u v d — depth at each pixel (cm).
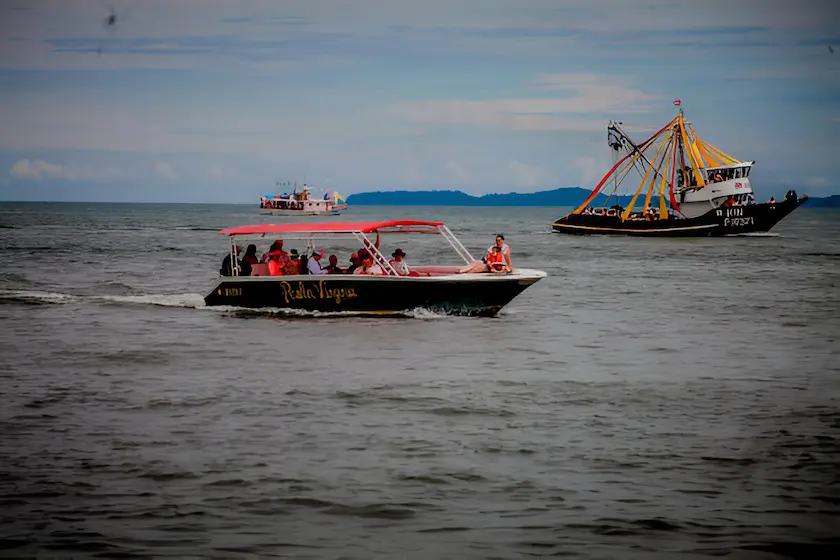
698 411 3791
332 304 6506
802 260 14288
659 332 6166
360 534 2467
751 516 2595
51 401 3878
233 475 2902
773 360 5075
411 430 3453
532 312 7231
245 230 6588
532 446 3244
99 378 4400
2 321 6356
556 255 15538
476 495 2750
